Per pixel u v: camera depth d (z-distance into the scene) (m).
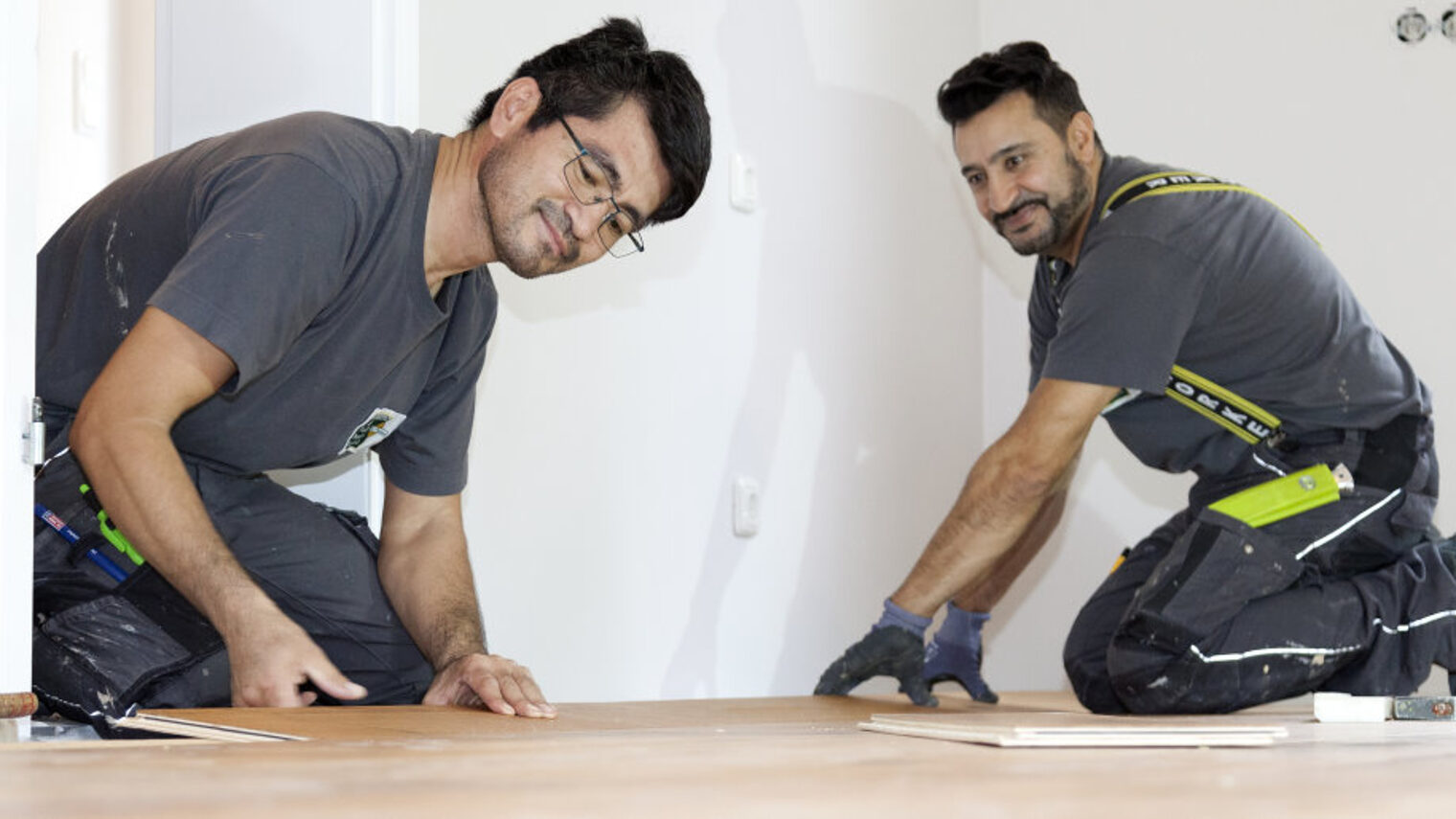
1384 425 2.32
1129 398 2.37
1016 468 2.26
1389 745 0.94
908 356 3.45
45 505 1.71
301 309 1.60
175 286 1.51
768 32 3.05
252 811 0.44
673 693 2.76
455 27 2.40
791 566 3.07
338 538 2.01
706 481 2.86
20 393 1.37
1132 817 0.43
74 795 0.49
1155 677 2.17
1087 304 2.24
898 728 1.07
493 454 2.41
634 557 2.68
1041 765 0.68
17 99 1.37
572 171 1.70
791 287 3.10
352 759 0.70
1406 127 3.16
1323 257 2.38
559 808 0.45
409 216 1.74
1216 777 0.61
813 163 3.18
